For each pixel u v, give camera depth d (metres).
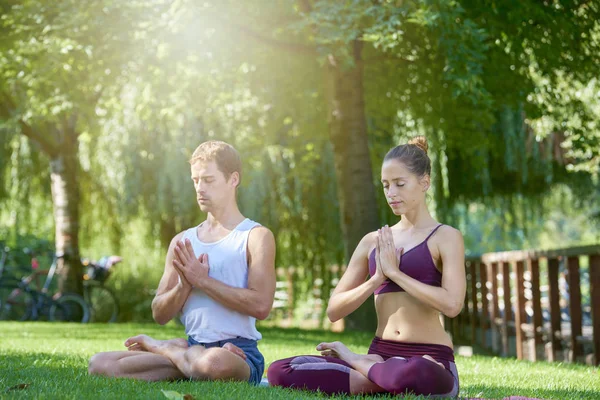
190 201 22.92
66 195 21.88
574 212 27.61
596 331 12.22
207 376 5.60
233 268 5.88
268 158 22.77
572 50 15.36
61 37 14.66
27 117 17.56
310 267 24.78
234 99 20.20
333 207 22.92
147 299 26.47
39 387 5.02
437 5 12.40
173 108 18.83
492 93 16.30
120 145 23.16
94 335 13.01
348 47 13.29
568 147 20.28
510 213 24.62
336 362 5.50
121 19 14.38
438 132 19.86
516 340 16.77
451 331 24.62
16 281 21.42
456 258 5.31
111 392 4.78
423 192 5.52
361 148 16.61
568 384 6.88
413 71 17.03
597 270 12.20
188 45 15.24
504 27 14.55
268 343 11.59
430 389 5.09
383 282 5.51
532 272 15.44
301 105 19.03
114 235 25.41
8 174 23.52
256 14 14.94
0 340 11.23
